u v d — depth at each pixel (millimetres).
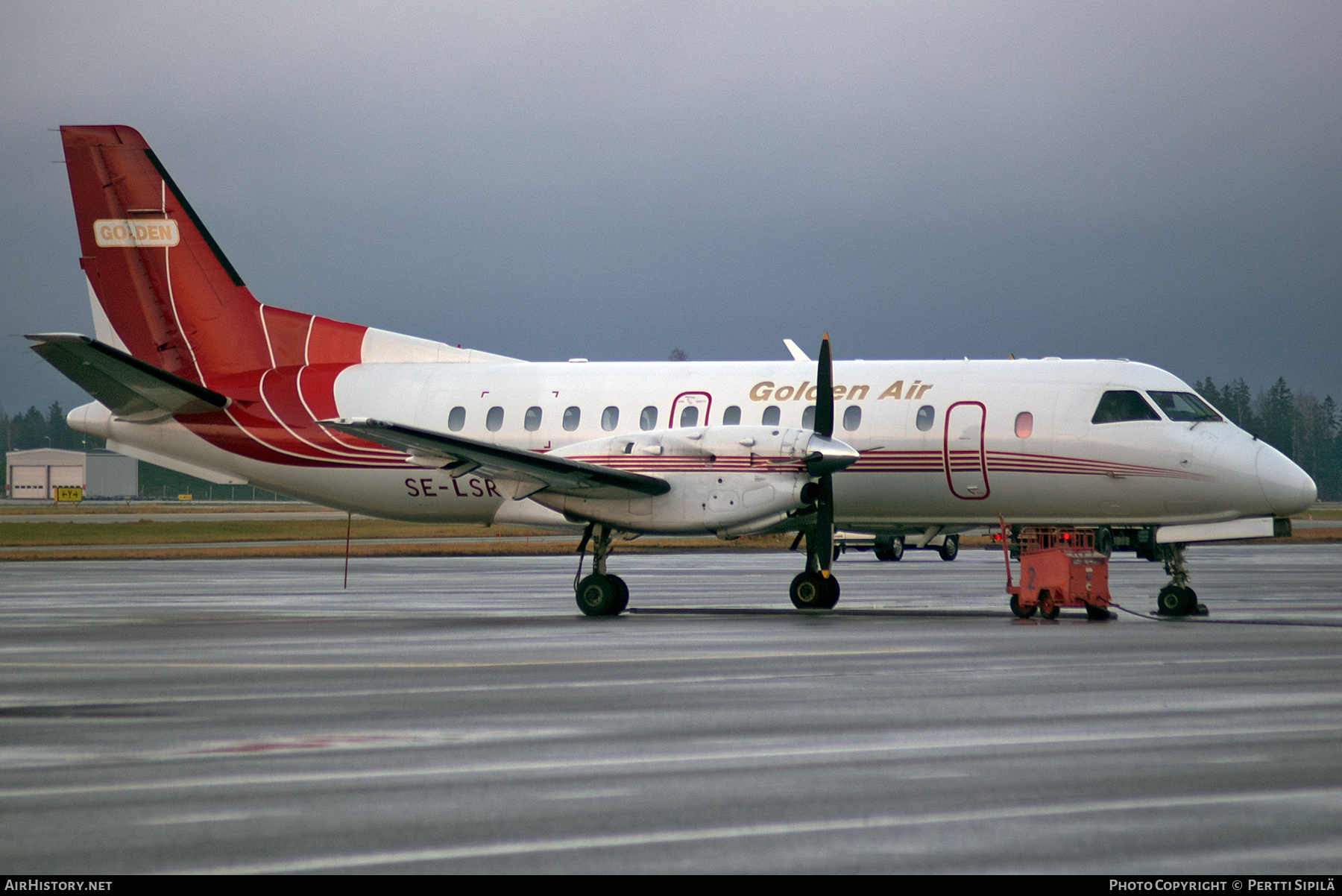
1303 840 18203
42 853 17859
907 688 31469
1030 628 46719
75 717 28125
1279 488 53469
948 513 58875
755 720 27188
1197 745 24344
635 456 54344
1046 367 58344
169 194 68250
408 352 67812
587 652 39500
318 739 25516
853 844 18172
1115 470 55344
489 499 63219
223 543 139500
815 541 55656
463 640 43656
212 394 64938
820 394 54375
